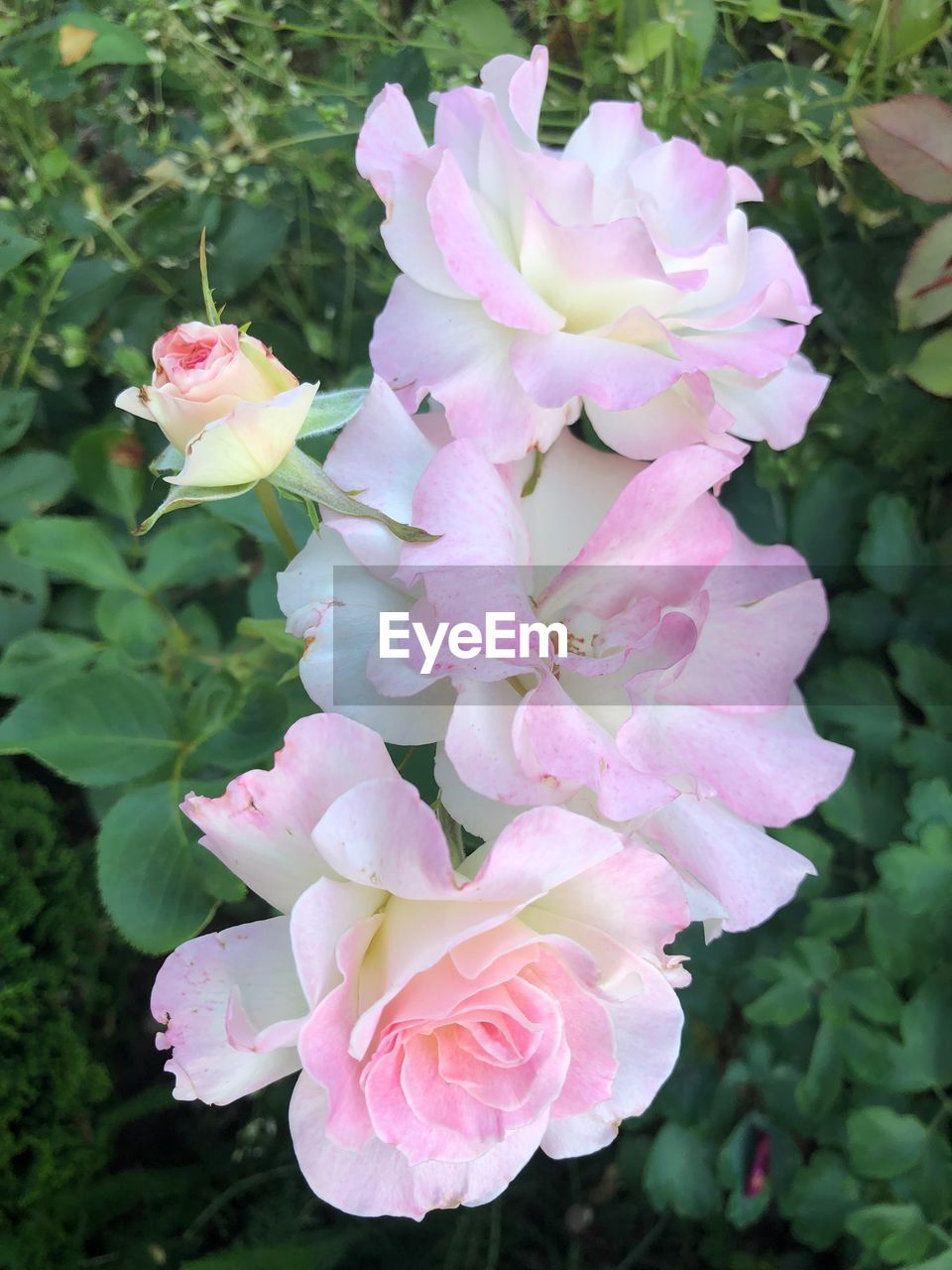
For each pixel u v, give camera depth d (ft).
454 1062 0.62
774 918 1.31
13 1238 1.28
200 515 1.20
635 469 0.73
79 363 1.20
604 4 1.11
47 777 1.57
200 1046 0.62
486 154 0.71
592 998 0.62
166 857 0.83
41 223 1.21
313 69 1.40
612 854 0.59
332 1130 0.58
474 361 0.71
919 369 1.16
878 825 1.22
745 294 0.76
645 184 0.74
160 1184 1.53
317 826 0.57
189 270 1.28
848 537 1.28
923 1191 1.20
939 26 1.14
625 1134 1.55
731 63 1.26
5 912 1.27
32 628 1.17
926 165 1.03
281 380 0.69
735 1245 1.59
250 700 0.94
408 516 0.69
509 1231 1.67
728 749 0.68
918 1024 1.20
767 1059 1.33
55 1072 1.29
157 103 1.26
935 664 1.22
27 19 1.19
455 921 0.59
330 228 1.33
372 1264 1.59
